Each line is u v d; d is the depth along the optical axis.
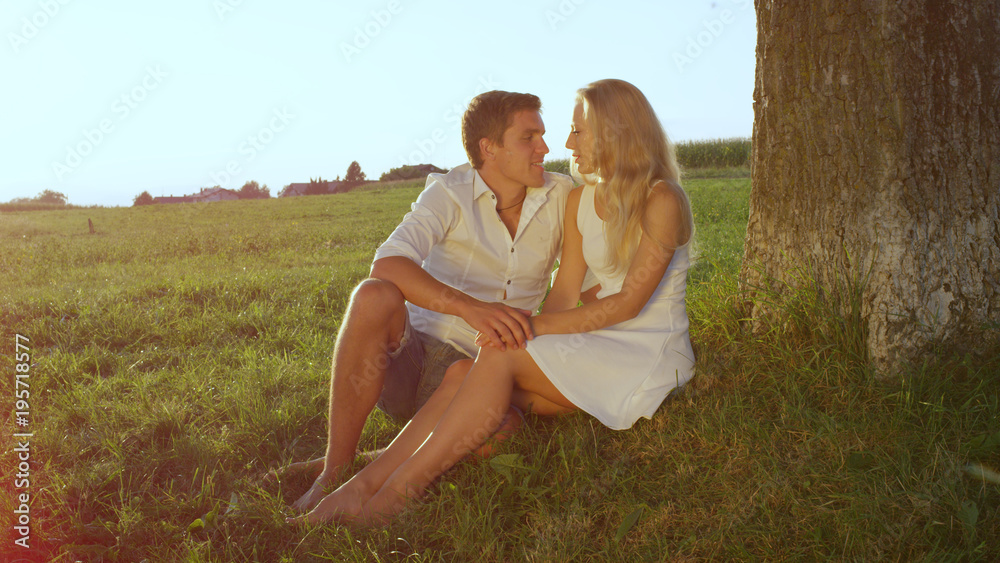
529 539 1.83
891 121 2.19
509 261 2.57
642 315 2.33
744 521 1.75
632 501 1.90
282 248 10.86
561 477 2.06
